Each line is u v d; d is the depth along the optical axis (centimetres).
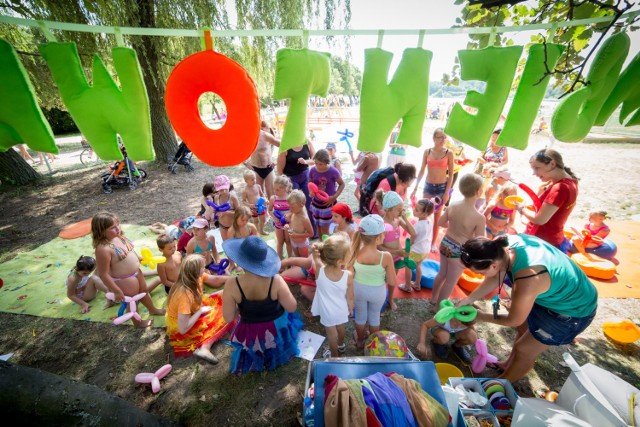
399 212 336
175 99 141
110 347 312
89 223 603
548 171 294
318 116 3008
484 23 213
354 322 323
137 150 157
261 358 280
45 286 407
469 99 165
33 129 141
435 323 276
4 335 327
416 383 176
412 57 156
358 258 274
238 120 146
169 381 276
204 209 514
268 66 871
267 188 558
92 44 644
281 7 713
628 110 179
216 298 363
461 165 668
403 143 176
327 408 157
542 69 154
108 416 154
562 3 194
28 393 137
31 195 777
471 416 203
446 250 308
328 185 453
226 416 246
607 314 344
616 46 150
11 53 127
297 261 372
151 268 435
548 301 205
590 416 183
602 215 433
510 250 213
